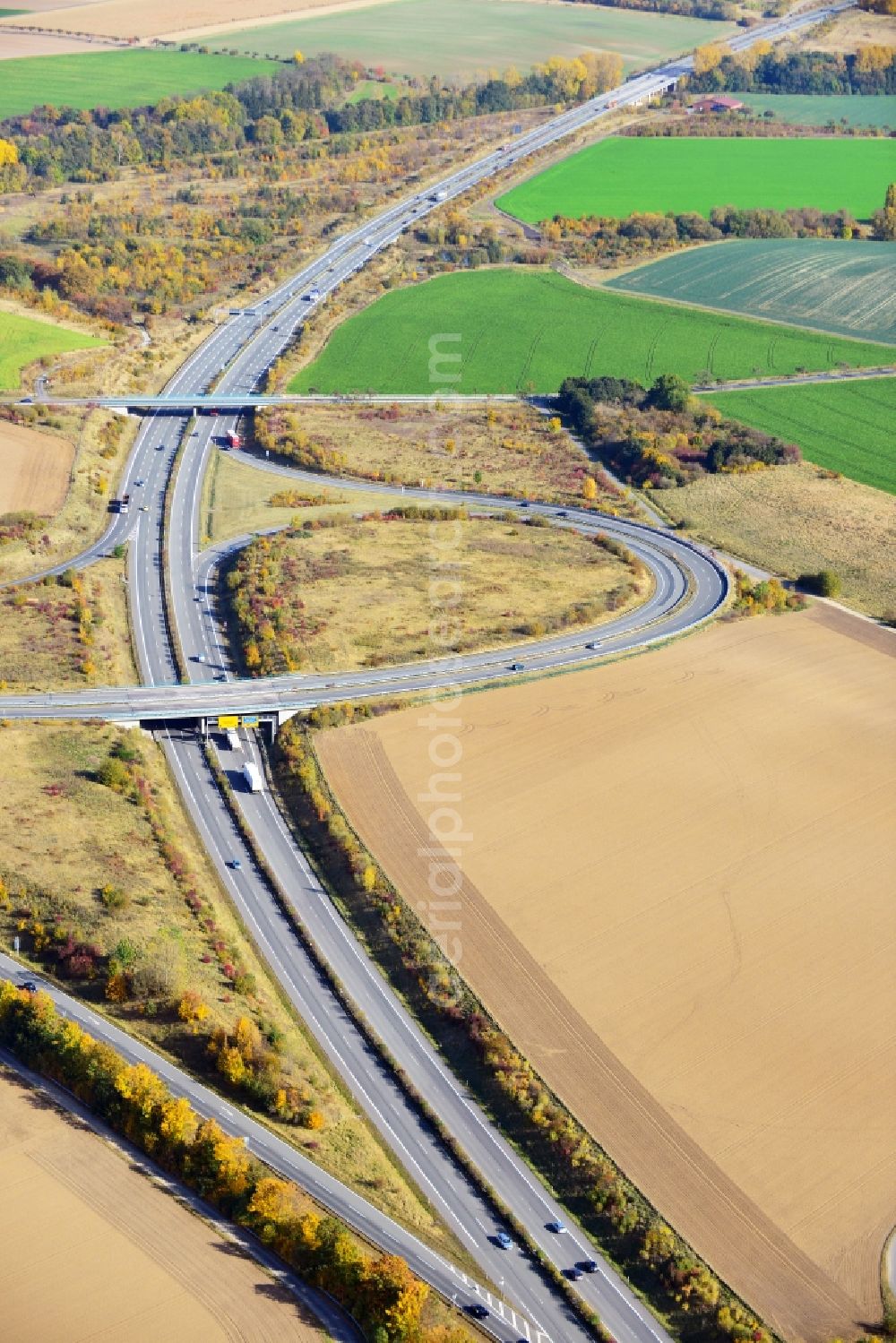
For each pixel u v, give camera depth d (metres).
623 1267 156.12
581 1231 159.75
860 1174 161.75
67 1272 143.38
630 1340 148.12
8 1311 138.75
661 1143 166.00
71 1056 165.75
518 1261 155.88
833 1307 149.00
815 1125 167.25
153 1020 177.88
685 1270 152.50
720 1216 158.25
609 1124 168.62
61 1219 149.25
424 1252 154.88
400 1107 174.25
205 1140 156.62
